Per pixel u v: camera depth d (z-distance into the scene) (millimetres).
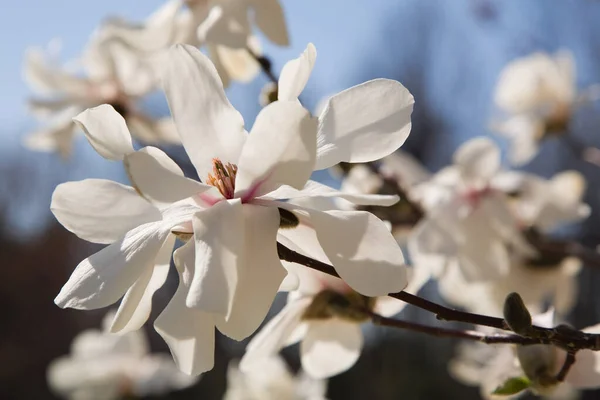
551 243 952
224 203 530
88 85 998
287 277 583
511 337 606
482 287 962
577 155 1134
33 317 3502
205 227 523
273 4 777
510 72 1146
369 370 2461
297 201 554
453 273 872
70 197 561
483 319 568
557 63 1139
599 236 1208
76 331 3438
